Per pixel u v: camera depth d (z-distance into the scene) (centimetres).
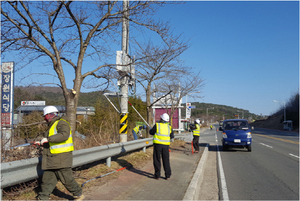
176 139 1830
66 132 417
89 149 586
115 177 641
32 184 471
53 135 407
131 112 1894
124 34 982
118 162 797
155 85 1569
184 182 642
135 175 686
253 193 630
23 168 420
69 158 434
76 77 721
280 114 7862
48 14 700
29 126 667
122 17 773
